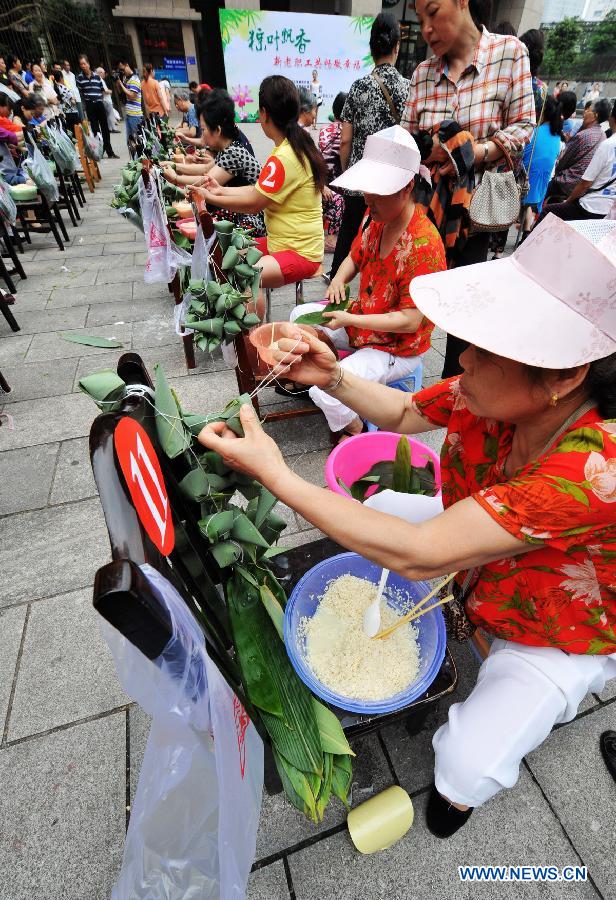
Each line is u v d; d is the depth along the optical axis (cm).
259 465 79
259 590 97
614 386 68
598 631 92
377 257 198
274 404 270
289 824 118
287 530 196
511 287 68
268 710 87
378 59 308
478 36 211
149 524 56
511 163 218
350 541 78
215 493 84
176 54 1670
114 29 1579
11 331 347
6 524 200
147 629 43
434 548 75
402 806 114
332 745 93
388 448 178
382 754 132
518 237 507
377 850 112
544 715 96
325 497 79
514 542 74
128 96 929
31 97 616
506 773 96
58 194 530
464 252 243
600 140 431
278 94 232
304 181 253
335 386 123
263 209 270
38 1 1381
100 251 503
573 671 97
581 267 61
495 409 76
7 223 457
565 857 115
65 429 252
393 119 311
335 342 230
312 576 125
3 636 159
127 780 126
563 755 133
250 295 199
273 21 1161
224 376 295
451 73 221
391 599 129
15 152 522
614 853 116
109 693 144
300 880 111
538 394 70
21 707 140
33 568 182
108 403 64
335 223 482
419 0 204
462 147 203
